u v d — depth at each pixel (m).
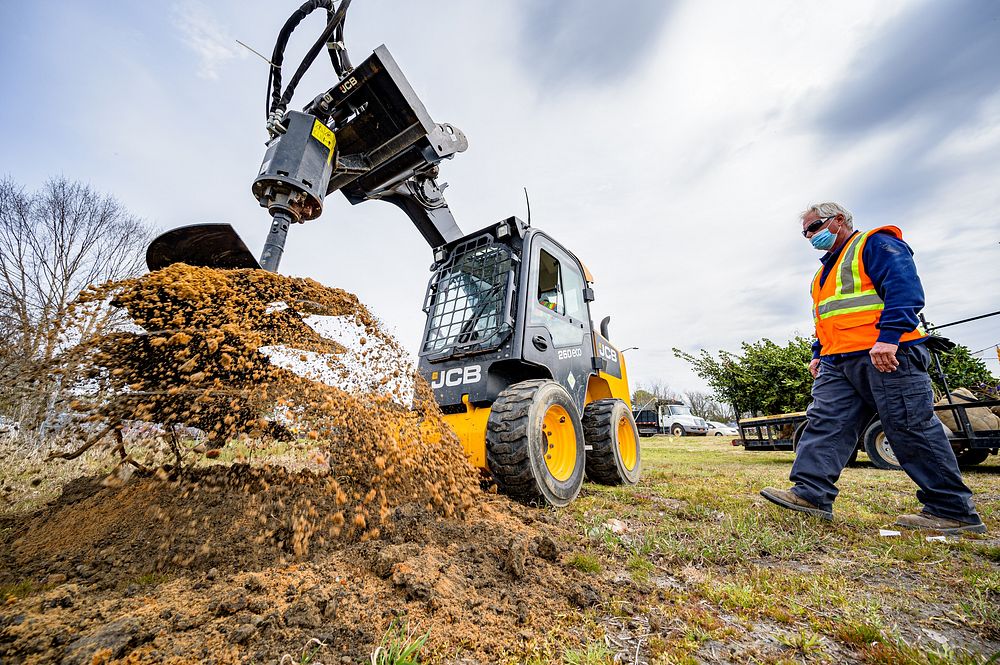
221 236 2.20
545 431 3.17
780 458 7.70
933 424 2.39
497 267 3.55
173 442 2.18
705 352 13.69
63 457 1.99
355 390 2.43
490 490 2.79
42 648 1.07
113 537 1.79
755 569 1.87
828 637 1.34
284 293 2.34
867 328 2.52
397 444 2.31
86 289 2.00
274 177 2.70
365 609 1.28
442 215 4.29
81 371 1.91
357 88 3.29
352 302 2.65
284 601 1.30
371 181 3.91
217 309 2.08
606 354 4.78
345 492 2.29
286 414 2.14
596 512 2.78
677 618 1.42
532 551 1.85
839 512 2.83
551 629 1.31
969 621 1.42
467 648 1.18
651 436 19.36
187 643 1.10
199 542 1.74
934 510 2.42
